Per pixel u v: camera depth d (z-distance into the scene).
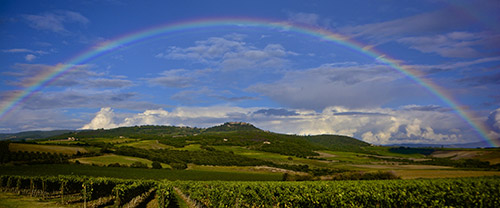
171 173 78.69
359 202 18.89
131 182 37.19
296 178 62.31
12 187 36.53
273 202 20.72
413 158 115.56
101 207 27.19
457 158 102.44
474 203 18.08
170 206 30.89
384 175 58.75
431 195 19.27
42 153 76.62
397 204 19.48
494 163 83.31
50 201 28.34
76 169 71.00
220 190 25.52
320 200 18.66
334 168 86.75
